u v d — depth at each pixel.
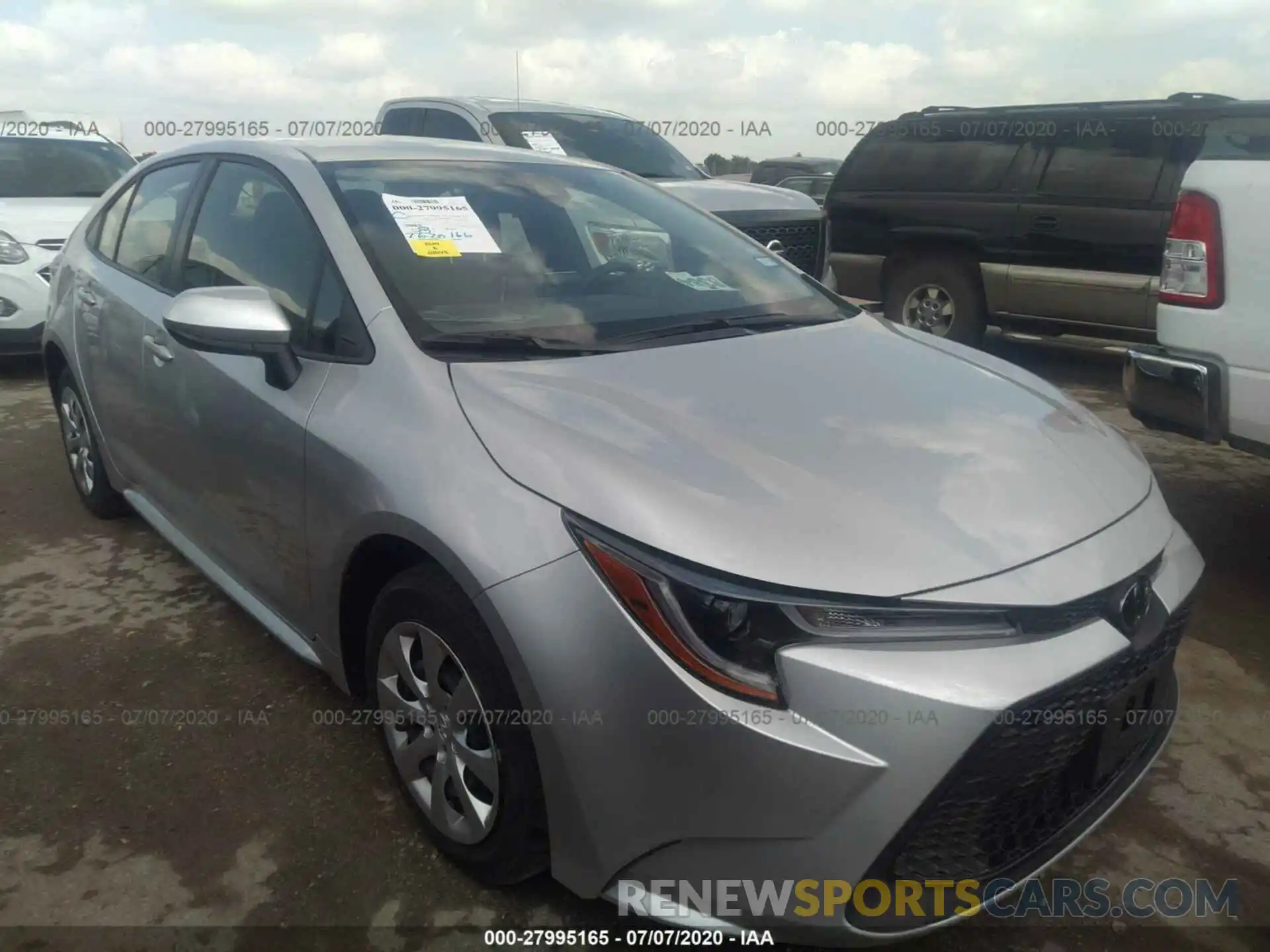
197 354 3.00
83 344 3.91
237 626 3.47
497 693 2.03
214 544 3.22
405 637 2.33
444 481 2.12
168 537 3.57
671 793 1.84
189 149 3.63
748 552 1.83
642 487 1.94
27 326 6.63
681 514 1.89
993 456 2.21
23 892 2.27
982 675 1.79
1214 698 3.17
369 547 2.34
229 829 2.49
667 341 2.71
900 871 1.84
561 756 1.92
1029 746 1.87
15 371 7.22
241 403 2.78
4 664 3.20
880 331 3.14
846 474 2.05
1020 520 2.02
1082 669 1.88
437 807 2.32
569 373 2.42
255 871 2.35
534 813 2.05
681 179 8.29
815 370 2.60
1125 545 2.11
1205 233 3.59
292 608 2.81
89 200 7.54
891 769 1.75
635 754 1.85
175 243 3.43
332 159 3.03
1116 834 2.58
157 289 3.43
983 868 1.96
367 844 2.44
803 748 1.75
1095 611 1.98
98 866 2.36
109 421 3.84
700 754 1.80
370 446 2.30
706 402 2.32
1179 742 2.95
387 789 2.64
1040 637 1.88
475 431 2.18
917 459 2.15
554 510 1.97
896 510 1.96
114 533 4.25
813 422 2.27
